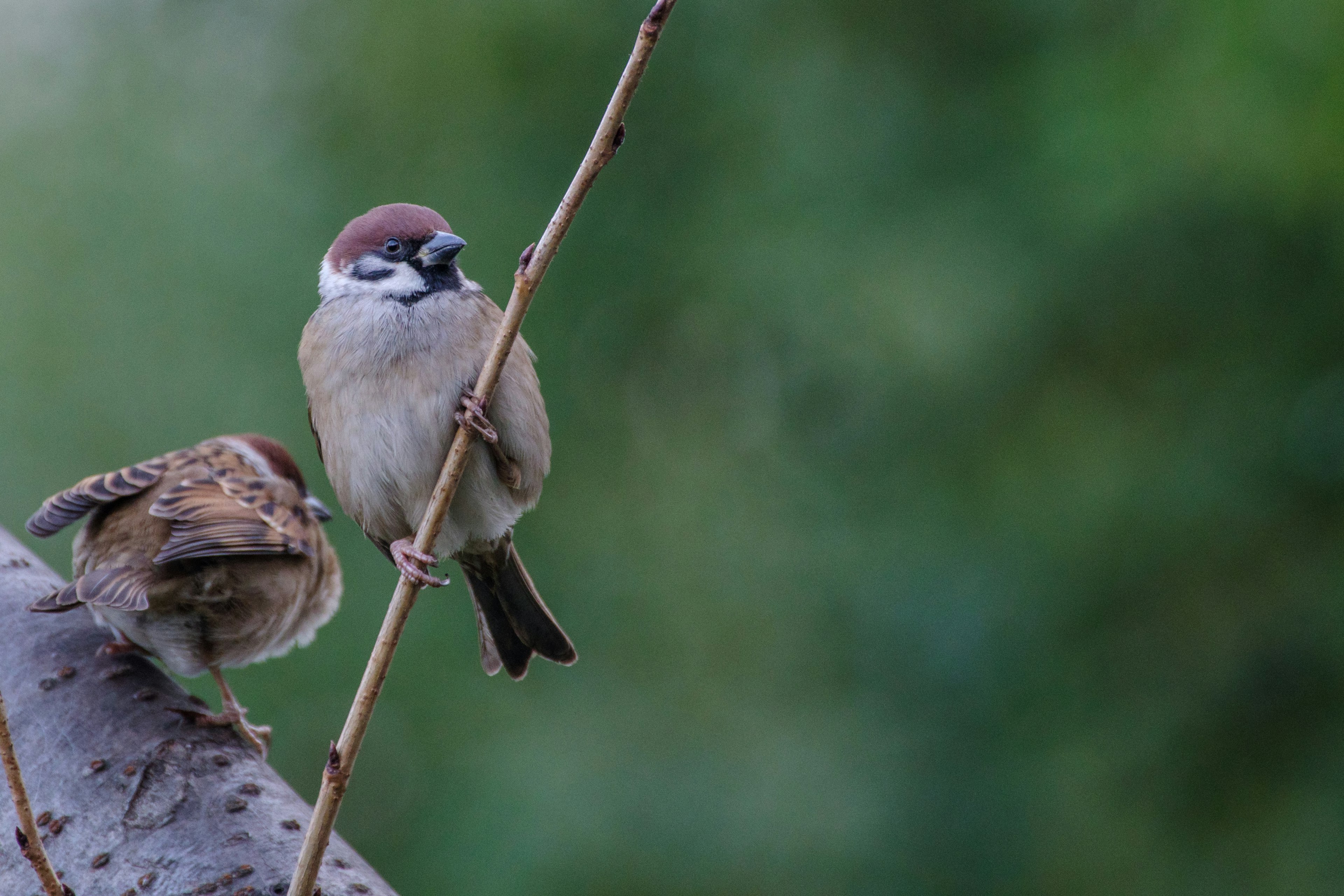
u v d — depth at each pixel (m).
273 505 5.96
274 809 4.21
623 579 13.91
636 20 13.91
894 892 11.87
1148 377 12.10
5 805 4.22
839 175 13.01
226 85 15.08
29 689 4.54
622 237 13.83
